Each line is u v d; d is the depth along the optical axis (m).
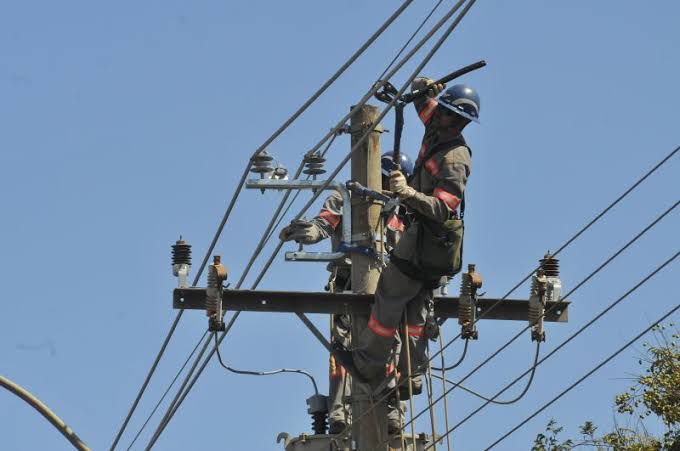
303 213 42.31
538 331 42.53
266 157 42.25
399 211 41.56
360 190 42.81
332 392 46.69
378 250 43.47
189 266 43.53
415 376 42.22
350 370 42.72
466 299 42.28
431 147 41.06
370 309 42.81
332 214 46.56
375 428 42.41
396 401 43.28
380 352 42.03
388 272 41.53
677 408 55.00
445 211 40.12
